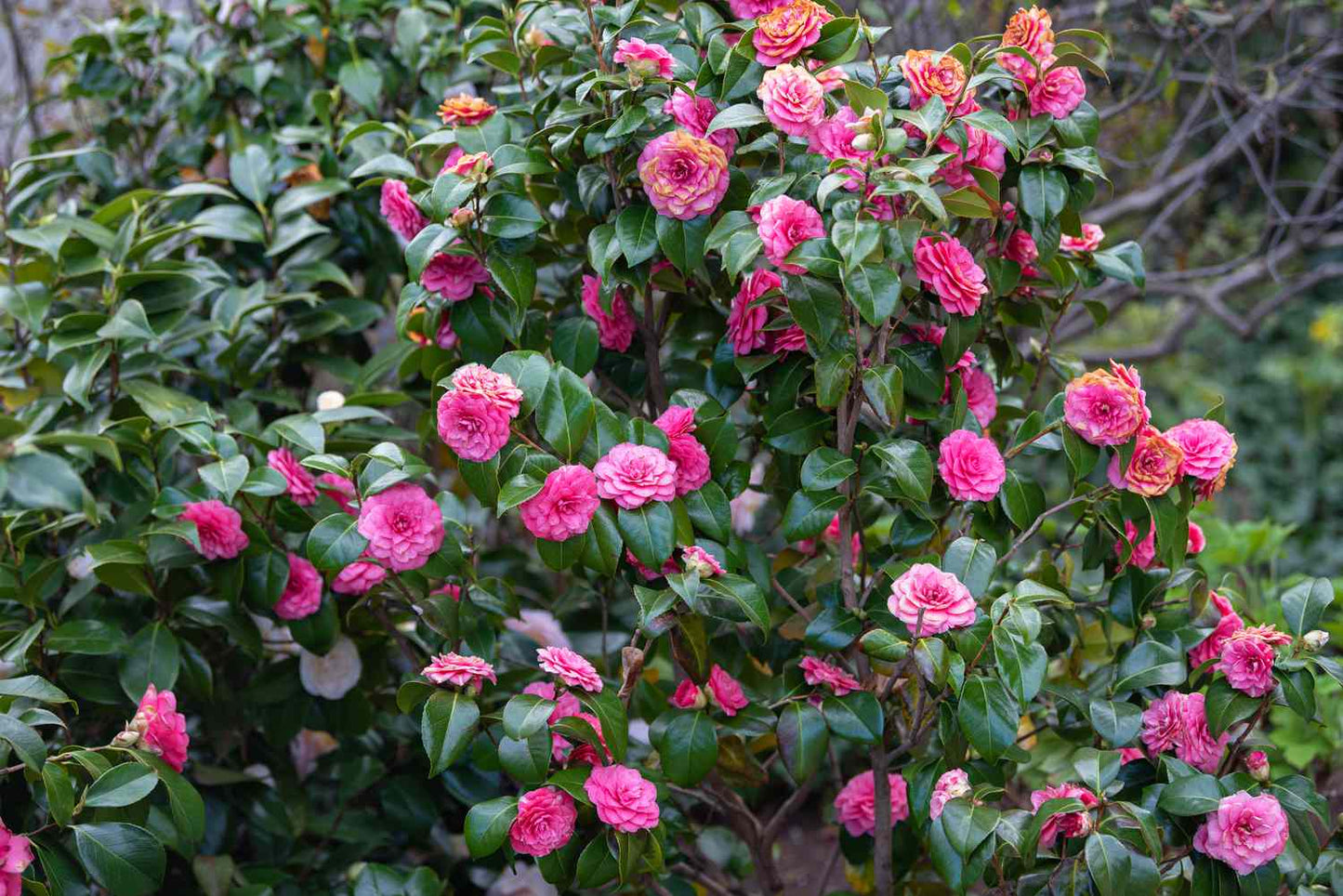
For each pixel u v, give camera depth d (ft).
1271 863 4.81
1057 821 4.80
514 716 4.68
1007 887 4.94
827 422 5.44
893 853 6.04
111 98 8.33
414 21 7.63
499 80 7.70
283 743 6.55
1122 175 12.50
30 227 6.93
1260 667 4.88
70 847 5.06
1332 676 4.82
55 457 4.60
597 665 7.04
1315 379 16.67
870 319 4.58
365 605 6.15
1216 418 5.21
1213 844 4.66
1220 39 10.80
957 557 4.91
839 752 8.80
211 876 6.06
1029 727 6.75
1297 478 16.39
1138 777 5.19
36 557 6.19
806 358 5.37
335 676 6.30
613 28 5.55
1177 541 5.29
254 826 6.64
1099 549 5.51
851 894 6.68
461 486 8.33
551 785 4.88
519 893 6.62
